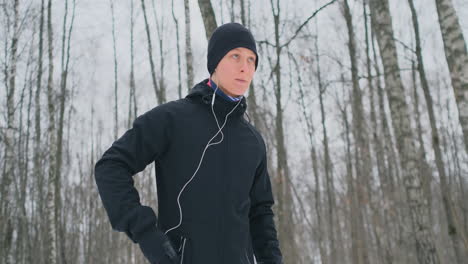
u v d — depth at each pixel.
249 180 1.55
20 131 13.95
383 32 6.44
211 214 1.38
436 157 8.34
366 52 13.86
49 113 12.09
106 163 1.35
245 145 1.58
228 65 1.59
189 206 1.38
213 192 1.41
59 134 12.95
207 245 1.34
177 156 1.44
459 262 7.18
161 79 13.84
